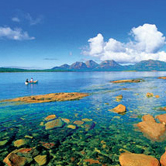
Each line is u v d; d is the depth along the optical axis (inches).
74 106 793.6
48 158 322.7
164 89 1465.3
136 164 276.1
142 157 297.9
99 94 1178.6
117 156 330.6
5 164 290.7
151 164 275.4
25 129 485.7
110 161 312.3
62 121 553.9
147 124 482.3
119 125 514.9
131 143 387.5
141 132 454.6
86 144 386.9
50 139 415.2
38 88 1676.9
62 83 2363.4
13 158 301.6
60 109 733.9
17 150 351.9
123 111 674.8
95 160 316.8
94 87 1706.4
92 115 632.4
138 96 1075.3
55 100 941.2
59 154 340.2
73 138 421.1
